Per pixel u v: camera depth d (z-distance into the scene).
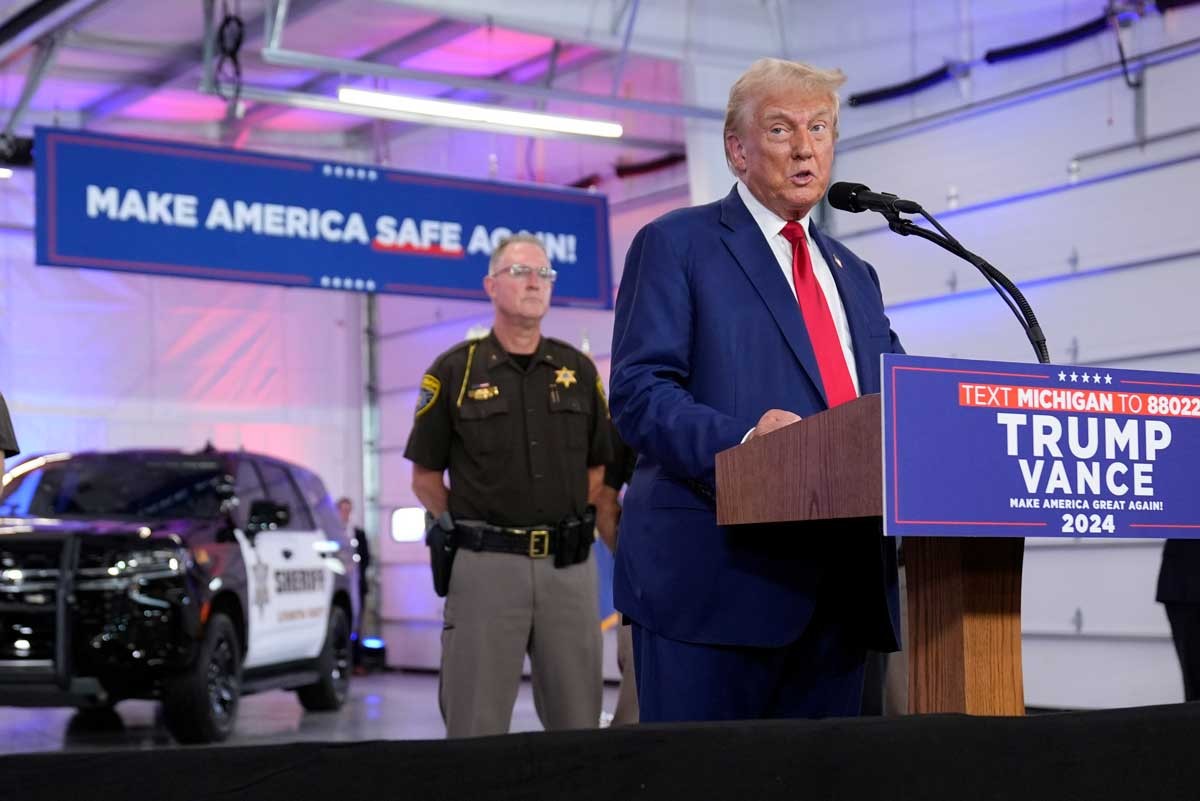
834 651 2.70
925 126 11.13
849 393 2.64
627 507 2.73
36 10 11.39
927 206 11.09
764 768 1.78
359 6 12.59
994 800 1.86
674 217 2.75
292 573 9.97
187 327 15.38
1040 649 10.22
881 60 11.48
